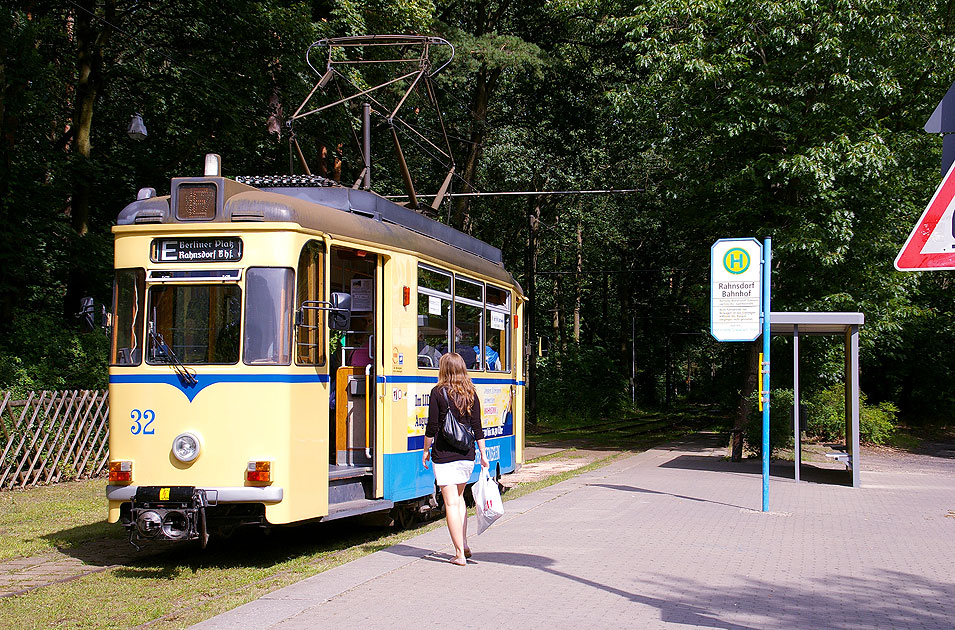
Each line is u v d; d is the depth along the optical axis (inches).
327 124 893.8
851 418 577.9
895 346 1007.0
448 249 460.4
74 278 793.6
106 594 291.3
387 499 381.4
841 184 771.4
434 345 432.8
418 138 1122.0
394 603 255.1
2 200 710.5
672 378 2618.1
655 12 804.6
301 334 333.7
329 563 332.8
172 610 267.9
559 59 1093.8
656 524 400.8
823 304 791.7
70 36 896.9
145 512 318.3
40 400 578.6
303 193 391.2
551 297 2000.5
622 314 2107.5
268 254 329.1
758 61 796.6
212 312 330.0
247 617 239.8
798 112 768.9
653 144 917.8
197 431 324.5
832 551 342.3
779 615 245.9
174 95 884.0
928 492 542.3
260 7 832.9
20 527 429.4
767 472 449.7
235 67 875.4
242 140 910.4
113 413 332.2
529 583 281.0
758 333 453.1
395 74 957.8
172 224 333.4
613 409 1844.2
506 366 548.1
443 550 337.4
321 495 341.4
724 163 834.8
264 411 323.0
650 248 1812.3
